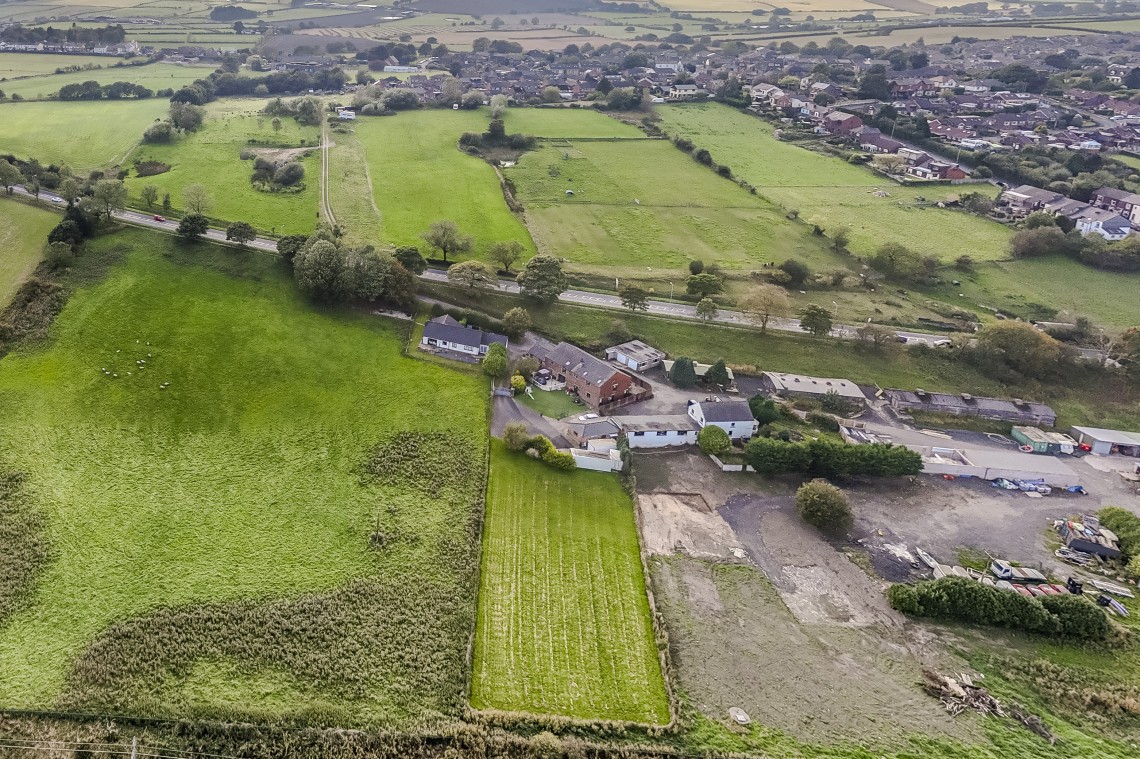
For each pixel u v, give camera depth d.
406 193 174.88
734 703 64.06
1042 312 144.00
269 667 62.81
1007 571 82.06
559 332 126.50
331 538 78.00
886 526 90.00
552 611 72.06
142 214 138.50
